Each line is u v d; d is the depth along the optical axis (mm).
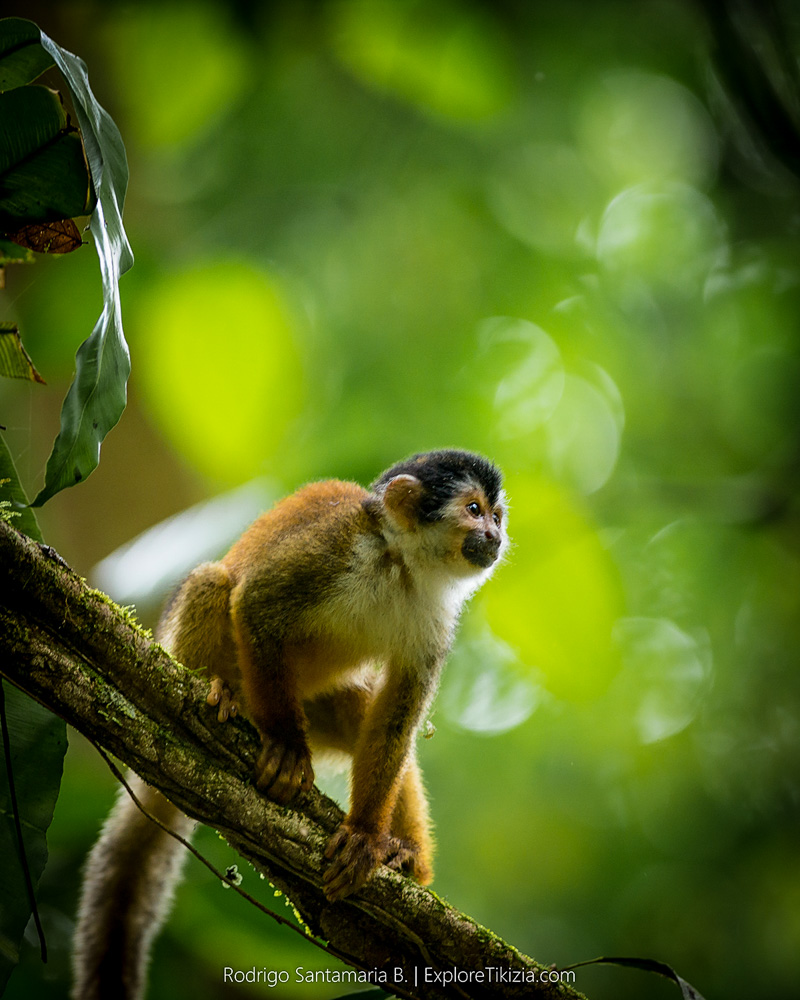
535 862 13922
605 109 16734
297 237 15781
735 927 13391
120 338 3926
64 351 9234
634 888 13891
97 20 11039
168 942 7664
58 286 9039
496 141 16328
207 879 6875
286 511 6934
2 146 4363
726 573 15812
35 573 4316
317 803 5312
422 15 11445
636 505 13594
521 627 8773
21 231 4672
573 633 8773
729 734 15031
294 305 14180
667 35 15484
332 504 6891
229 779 4832
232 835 4910
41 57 4484
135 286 9125
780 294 16297
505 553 7906
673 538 16000
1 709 4328
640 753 14812
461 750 14500
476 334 16047
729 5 11477
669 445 16359
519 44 14578
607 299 16625
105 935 6688
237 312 8867
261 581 6289
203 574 6602
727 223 17266
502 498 7621
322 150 16062
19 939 4406
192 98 11750
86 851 7672
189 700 4758
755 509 13523
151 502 10695
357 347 15539
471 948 5129
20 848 4328
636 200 17375
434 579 6809
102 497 10570
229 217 15727
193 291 8883
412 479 6906
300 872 5059
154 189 13344
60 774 4547
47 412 10453
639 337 16672
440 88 12031
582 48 15383
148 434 10766
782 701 14930
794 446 14656
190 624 6469
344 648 6707
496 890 13680
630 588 15656
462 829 13992
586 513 9125
